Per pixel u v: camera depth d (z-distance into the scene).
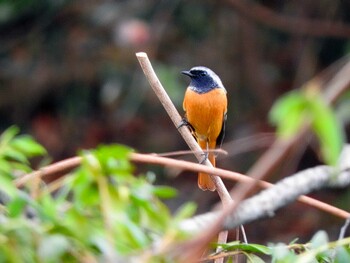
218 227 2.59
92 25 14.44
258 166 2.52
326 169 5.04
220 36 14.66
